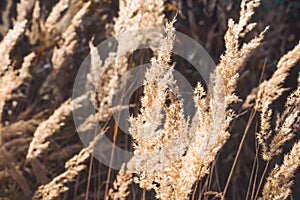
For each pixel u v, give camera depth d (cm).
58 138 319
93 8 384
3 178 298
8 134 292
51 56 363
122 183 227
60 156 302
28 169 312
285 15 434
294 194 326
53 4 401
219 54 372
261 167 339
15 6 399
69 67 354
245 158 347
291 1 447
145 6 240
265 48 406
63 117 244
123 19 246
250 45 183
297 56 206
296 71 394
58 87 337
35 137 241
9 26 390
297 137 335
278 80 208
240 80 360
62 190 237
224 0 399
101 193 309
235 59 172
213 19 418
